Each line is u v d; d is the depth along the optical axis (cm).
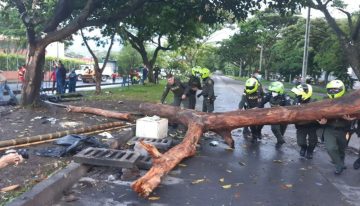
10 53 3922
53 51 6369
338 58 3394
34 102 1367
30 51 1358
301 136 915
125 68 5272
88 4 1335
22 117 1171
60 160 705
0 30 3447
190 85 1202
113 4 1513
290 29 4353
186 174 729
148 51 4972
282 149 1010
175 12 1880
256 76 1112
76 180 643
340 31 1869
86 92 2380
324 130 805
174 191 625
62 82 2136
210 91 1226
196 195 611
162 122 959
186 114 977
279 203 593
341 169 779
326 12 1859
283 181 716
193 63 5609
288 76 6106
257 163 845
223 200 593
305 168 820
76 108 1299
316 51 4172
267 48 6694
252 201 596
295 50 4566
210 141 1071
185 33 2572
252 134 1094
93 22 1397
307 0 1809
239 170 778
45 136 863
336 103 785
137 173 692
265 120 876
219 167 794
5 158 329
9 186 545
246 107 1062
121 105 1645
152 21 2116
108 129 1062
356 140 1163
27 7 1315
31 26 1297
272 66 6800
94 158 670
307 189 672
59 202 551
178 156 695
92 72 4153
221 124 904
